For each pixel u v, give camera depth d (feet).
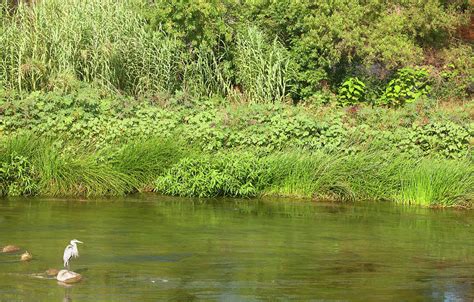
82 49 68.08
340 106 69.26
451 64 77.61
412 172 55.57
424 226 47.62
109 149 56.39
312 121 59.31
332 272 36.09
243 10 75.20
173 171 55.26
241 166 55.11
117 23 69.21
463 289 33.71
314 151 58.29
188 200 53.72
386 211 52.01
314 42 71.87
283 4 74.08
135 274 34.81
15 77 66.18
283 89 69.67
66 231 43.21
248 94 69.87
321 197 55.31
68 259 34.94
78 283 33.17
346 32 72.64
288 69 71.20
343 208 52.60
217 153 57.31
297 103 70.95
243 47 70.79
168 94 64.80
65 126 57.72
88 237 41.83
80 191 53.98
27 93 62.28
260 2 73.56
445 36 81.25
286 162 56.03
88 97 60.54
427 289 33.60
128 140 57.77
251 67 70.23
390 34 75.20
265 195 55.57
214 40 70.54
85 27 68.74
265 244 41.45
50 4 69.77
